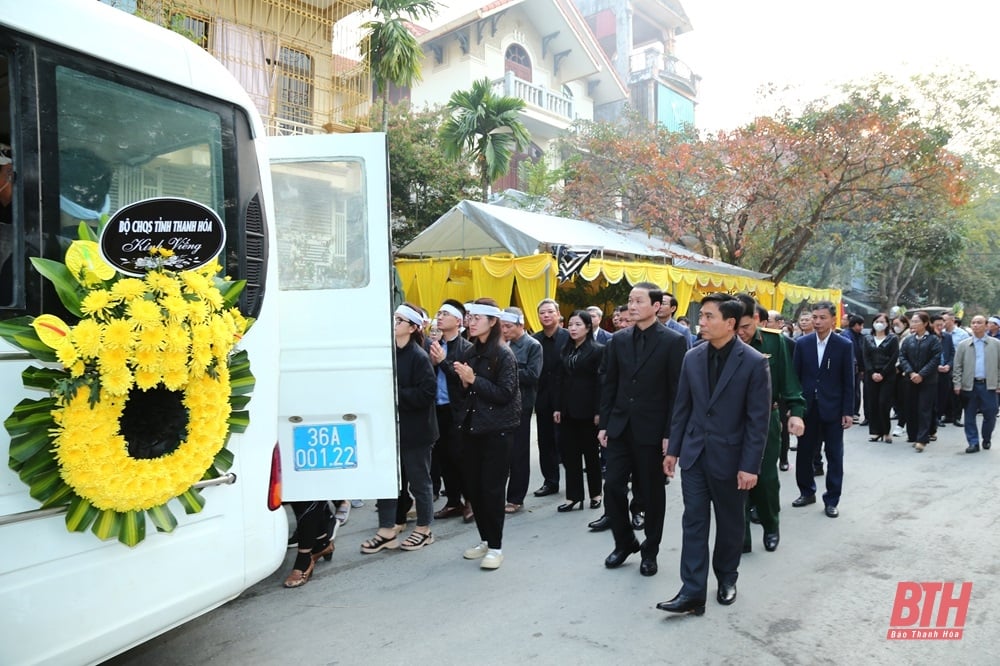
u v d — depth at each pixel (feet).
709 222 58.49
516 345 20.38
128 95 8.49
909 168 53.72
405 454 16.71
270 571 9.91
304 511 14.53
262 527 9.80
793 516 19.29
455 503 19.95
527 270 37.35
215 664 11.18
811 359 19.86
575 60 80.38
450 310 19.97
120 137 8.39
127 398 7.67
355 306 12.38
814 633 11.96
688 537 12.72
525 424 20.08
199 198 9.29
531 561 15.85
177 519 8.56
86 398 7.31
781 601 13.33
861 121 52.54
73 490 7.37
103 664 11.18
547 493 22.35
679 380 13.46
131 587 8.05
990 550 16.11
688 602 12.53
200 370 8.22
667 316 21.09
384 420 12.30
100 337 7.36
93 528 7.57
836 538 17.22
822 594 13.65
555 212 62.75
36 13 7.54
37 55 7.57
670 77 96.94
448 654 11.36
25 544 7.11
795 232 58.18
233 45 35.01
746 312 16.19
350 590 14.25
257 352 9.91
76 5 7.97
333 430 12.39
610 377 15.46
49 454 7.20
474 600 13.60
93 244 7.64
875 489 22.47
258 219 10.09
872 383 32.17
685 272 47.32
